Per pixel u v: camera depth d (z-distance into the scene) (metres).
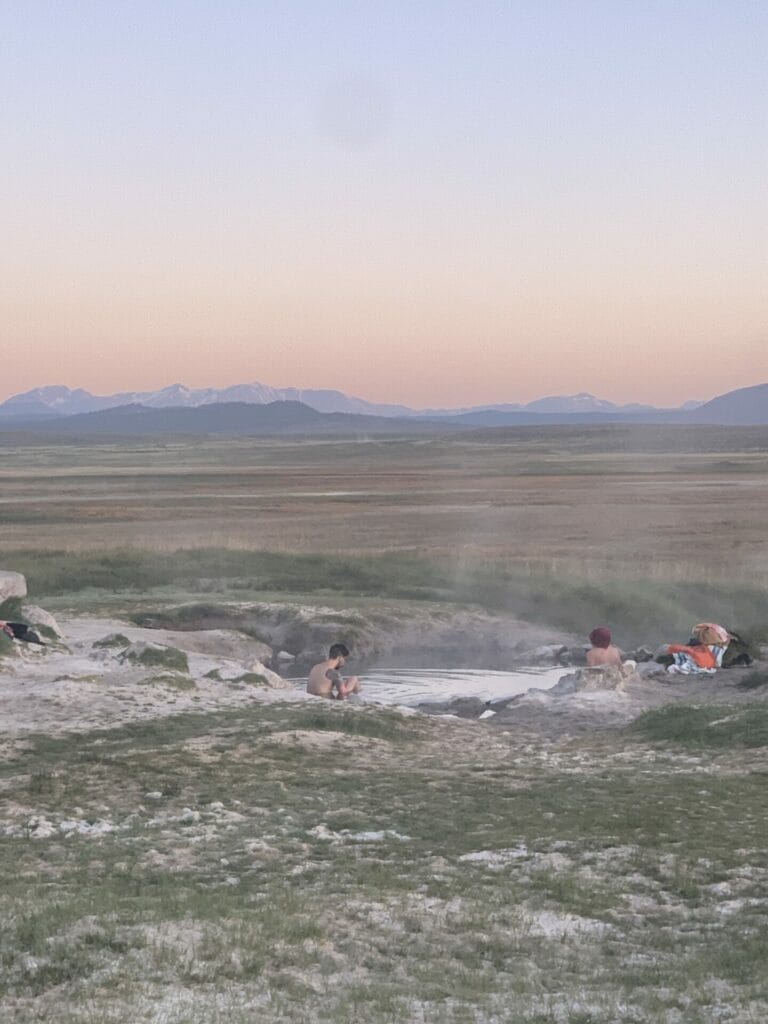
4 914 8.31
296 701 20.48
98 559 41.66
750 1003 7.31
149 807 13.16
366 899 9.52
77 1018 6.42
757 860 10.95
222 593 37.19
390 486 105.56
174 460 190.38
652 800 13.47
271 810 13.05
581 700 21.69
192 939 7.98
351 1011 6.94
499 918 9.18
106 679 21.17
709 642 25.22
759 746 16.95
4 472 142.62
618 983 7.82
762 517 66.69
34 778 14.14
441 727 19.72
